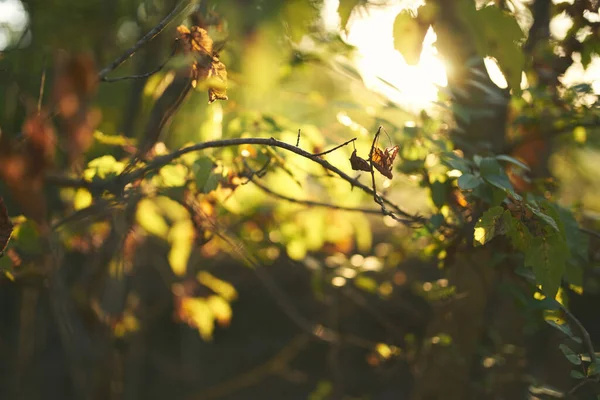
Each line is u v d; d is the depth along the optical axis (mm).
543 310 1682
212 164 1719
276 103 2453
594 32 1751
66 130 715
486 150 1957
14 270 1956
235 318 7398
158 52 2549
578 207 2053
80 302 2816
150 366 6824
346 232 2609
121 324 2791
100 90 3006
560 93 1941
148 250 3652
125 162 1854
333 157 2062
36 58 2383
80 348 3279
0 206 1190
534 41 2000
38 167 790
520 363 2389
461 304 2232
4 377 5461
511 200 1509
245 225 2604
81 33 2961
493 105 2094
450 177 1736
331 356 3117
